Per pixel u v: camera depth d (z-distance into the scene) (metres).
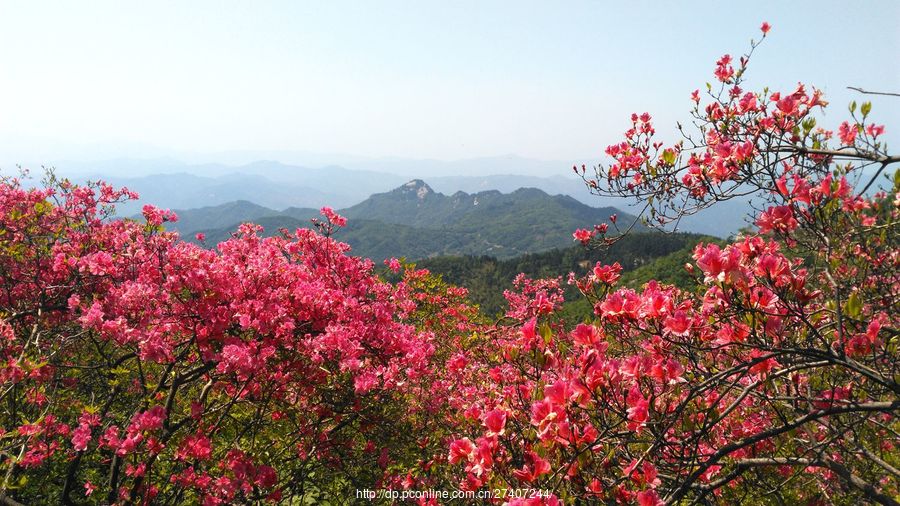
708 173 3.68
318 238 6.21
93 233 6.75
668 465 2.69
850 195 3.00
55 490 5.70
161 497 4.83
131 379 5.97
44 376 4.79
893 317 3.39
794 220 2.75
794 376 2.88
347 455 5.48
